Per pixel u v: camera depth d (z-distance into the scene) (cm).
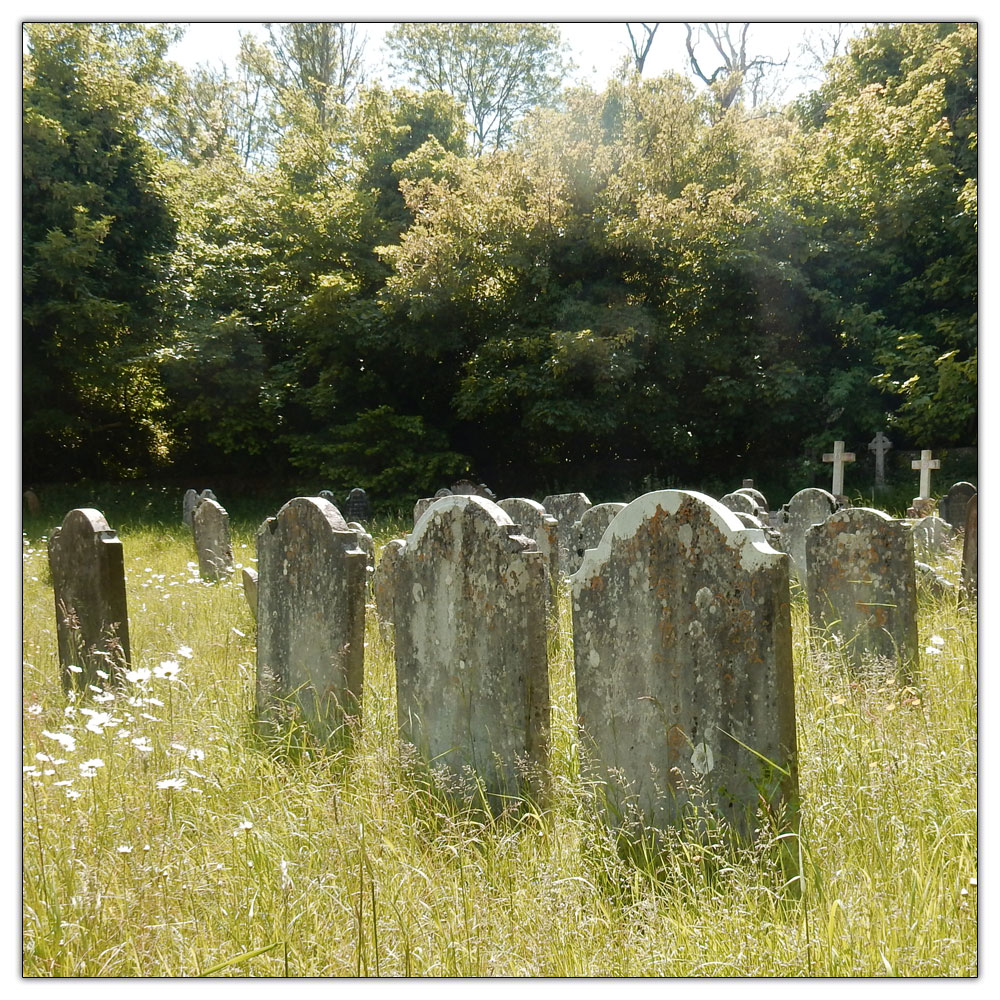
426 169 2712
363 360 2580
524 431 2452
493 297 2380
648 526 400
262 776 466
